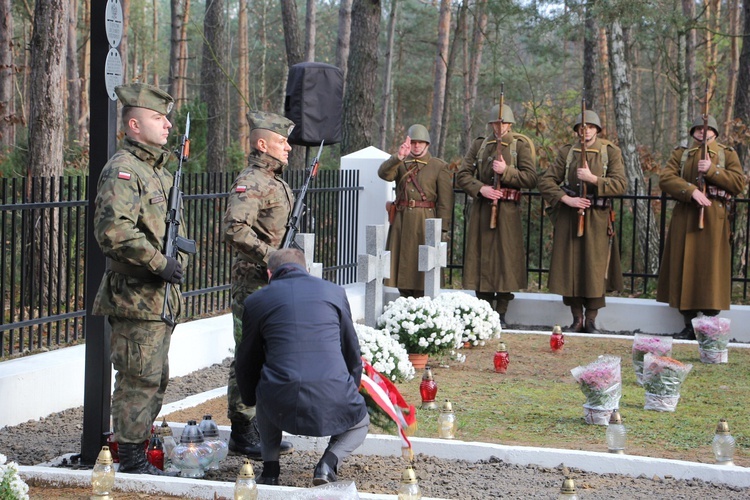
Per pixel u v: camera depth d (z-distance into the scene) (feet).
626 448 22.70
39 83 43.09
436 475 20.68
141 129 19.58
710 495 19.43
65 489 19.48
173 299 20.10
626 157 56.70
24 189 26.76
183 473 20.34
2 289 26.61
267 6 163.94
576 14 65.10
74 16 93.61
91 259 20.67
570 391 29.17
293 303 18.63
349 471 20.93
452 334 32.09
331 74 39.01
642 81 162.09
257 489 17.66
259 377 19.36
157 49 150.82
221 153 89.66
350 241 45.09
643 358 29.25
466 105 101.81
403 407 21.65
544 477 20.58
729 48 107.34
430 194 42.06
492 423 25.09
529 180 40.57
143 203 19.25
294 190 40.14
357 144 64.03
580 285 40.27
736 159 39.37
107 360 20.80
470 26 123.85
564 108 89.20
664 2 59.06
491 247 41.22
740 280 42.96
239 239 21.12
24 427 25.00
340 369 18.52
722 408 27.22
